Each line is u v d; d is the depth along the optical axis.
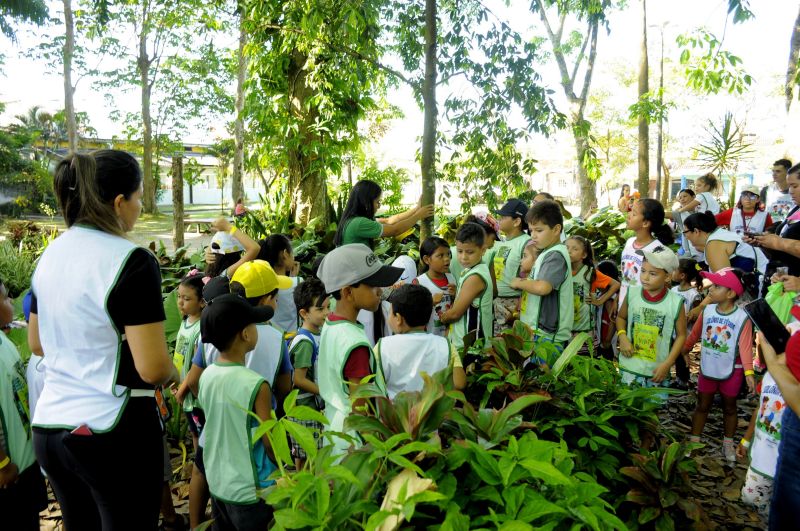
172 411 4.07
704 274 3.92
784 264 2.86
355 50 6.39
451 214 9.71
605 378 3.15
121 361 1.99
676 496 2.59
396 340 2.53
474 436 1.86
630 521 2.65
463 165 5.82
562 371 3.15
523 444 1.65
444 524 1.38
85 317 1.94
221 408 2.40
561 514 1.56
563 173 44.78
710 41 6.77
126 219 2.11
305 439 1.61
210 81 28.19
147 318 1.96
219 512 2.50
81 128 39.31
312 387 3.20
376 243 7.88
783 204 6.56
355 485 1.55
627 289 4.12
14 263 9.08
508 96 5.50
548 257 3.67
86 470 1.97
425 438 1.68
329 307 3.45
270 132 8.44
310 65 7.36
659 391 3.00
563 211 9.34
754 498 3.06
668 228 5.48
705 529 2.56
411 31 5.83
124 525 2.05
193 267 7.39
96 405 1.96
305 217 8.64
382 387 2.34
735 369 3.85
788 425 2.27
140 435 2.03
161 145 32.72
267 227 8.38
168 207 41.88
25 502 2.48
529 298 3.83
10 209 27.28
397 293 2.58
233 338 2.46
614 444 2.80
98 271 1.94
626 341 4.05
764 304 2.28
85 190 2.01
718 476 3.69
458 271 4.85
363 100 8.26
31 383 2.73
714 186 7.74
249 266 3.05
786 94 9.66
